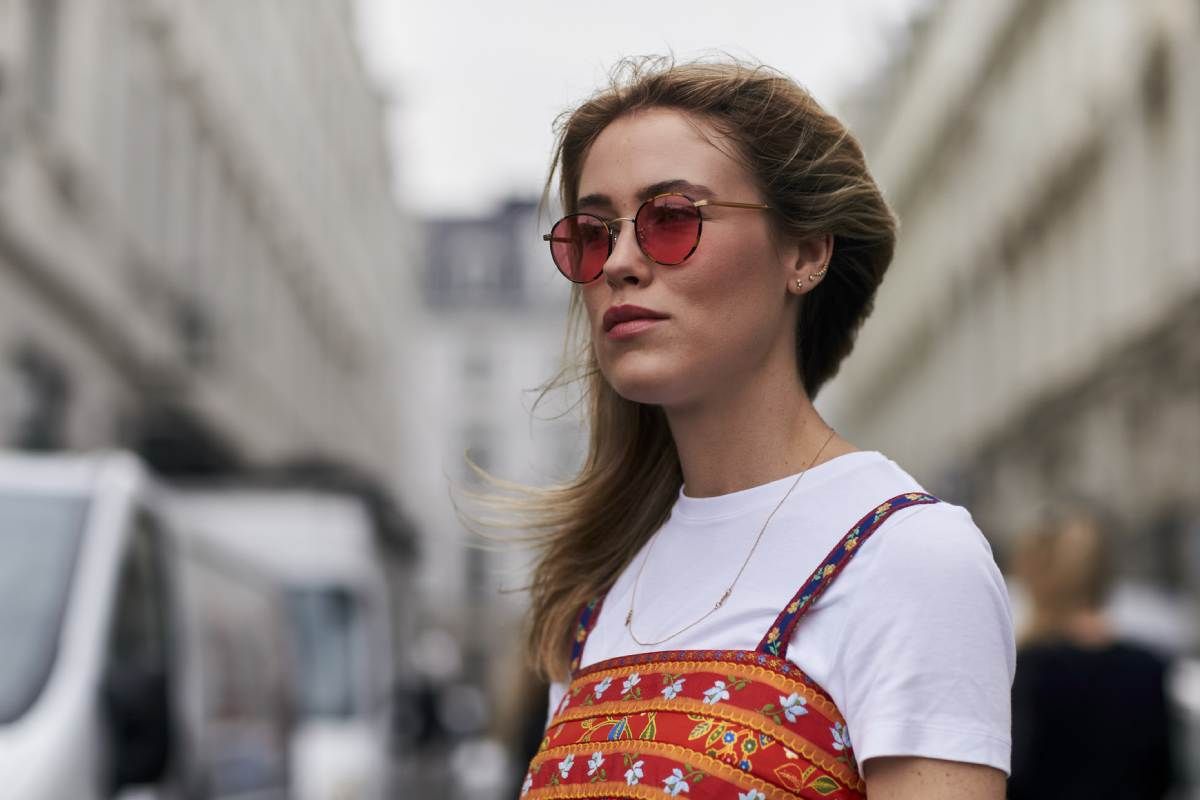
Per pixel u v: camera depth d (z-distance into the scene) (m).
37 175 16.67
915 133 41.38
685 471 2.09
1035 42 29.95
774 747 1.78
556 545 2.33
